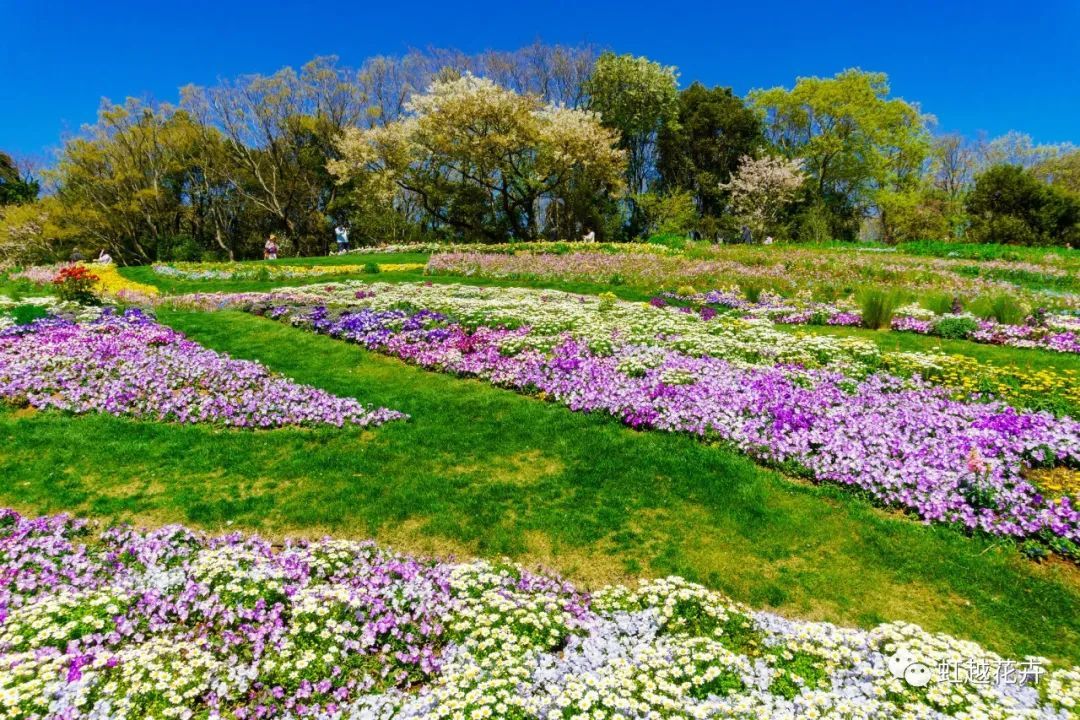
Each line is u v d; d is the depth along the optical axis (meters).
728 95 55.69
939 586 5.33
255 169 48.31
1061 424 7.60
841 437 7.36
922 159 53.97
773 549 5.85
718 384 9.01
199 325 13.55
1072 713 3.64
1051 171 53.09
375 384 10.13
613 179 44.12
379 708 3.79
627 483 6.95
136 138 46.16
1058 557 5.60
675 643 4.29
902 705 3.73
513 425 8.45
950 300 14.93
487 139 39.12
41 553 5.39
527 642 4.28
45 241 46.38
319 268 24.56
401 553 5.80
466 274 21.92
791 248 32.06
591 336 11.52
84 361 10.31
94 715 3.47
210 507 6.53
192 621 4.64
